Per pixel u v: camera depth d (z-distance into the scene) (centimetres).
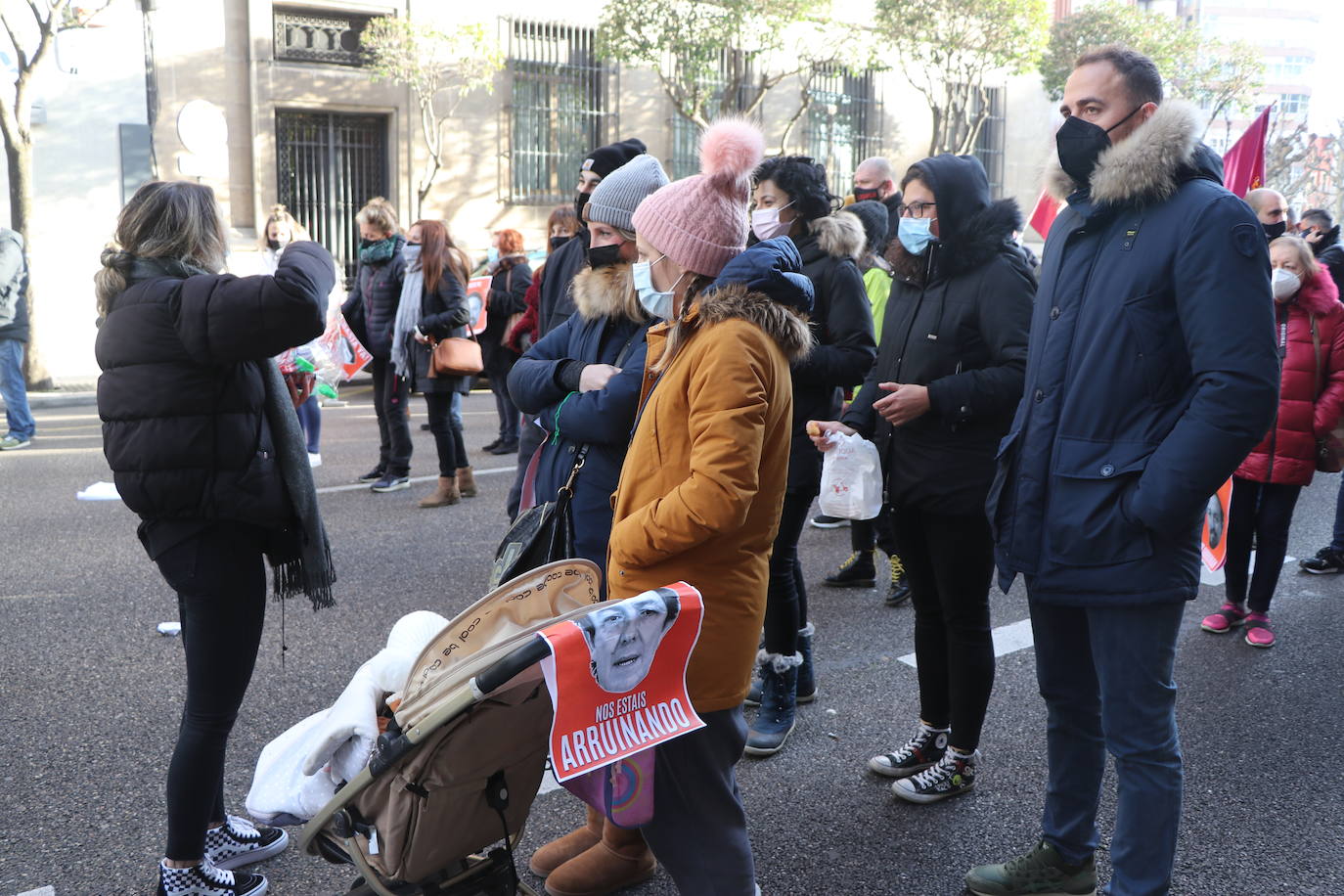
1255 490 502
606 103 2102
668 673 210
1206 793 356
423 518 703
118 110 1566
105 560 599
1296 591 591
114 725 389
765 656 389
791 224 381
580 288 293
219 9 1709
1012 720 410
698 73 1950
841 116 2431
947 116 2289
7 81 1420
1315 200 3253
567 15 2039
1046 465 261
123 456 261
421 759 204
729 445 212
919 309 341
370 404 1292
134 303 260
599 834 304
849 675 453
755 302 219
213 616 269
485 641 215
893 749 383
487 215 1998
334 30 1839
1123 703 256
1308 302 481
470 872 230
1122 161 243
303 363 479
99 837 315
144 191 267
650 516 219
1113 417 250
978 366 332
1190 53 2570
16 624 493
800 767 370
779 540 376
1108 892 259
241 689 276
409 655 233
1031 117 2681
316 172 1864
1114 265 251
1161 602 247
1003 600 561
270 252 774
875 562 621
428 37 1781
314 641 477
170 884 275
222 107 1730
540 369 301
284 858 309
